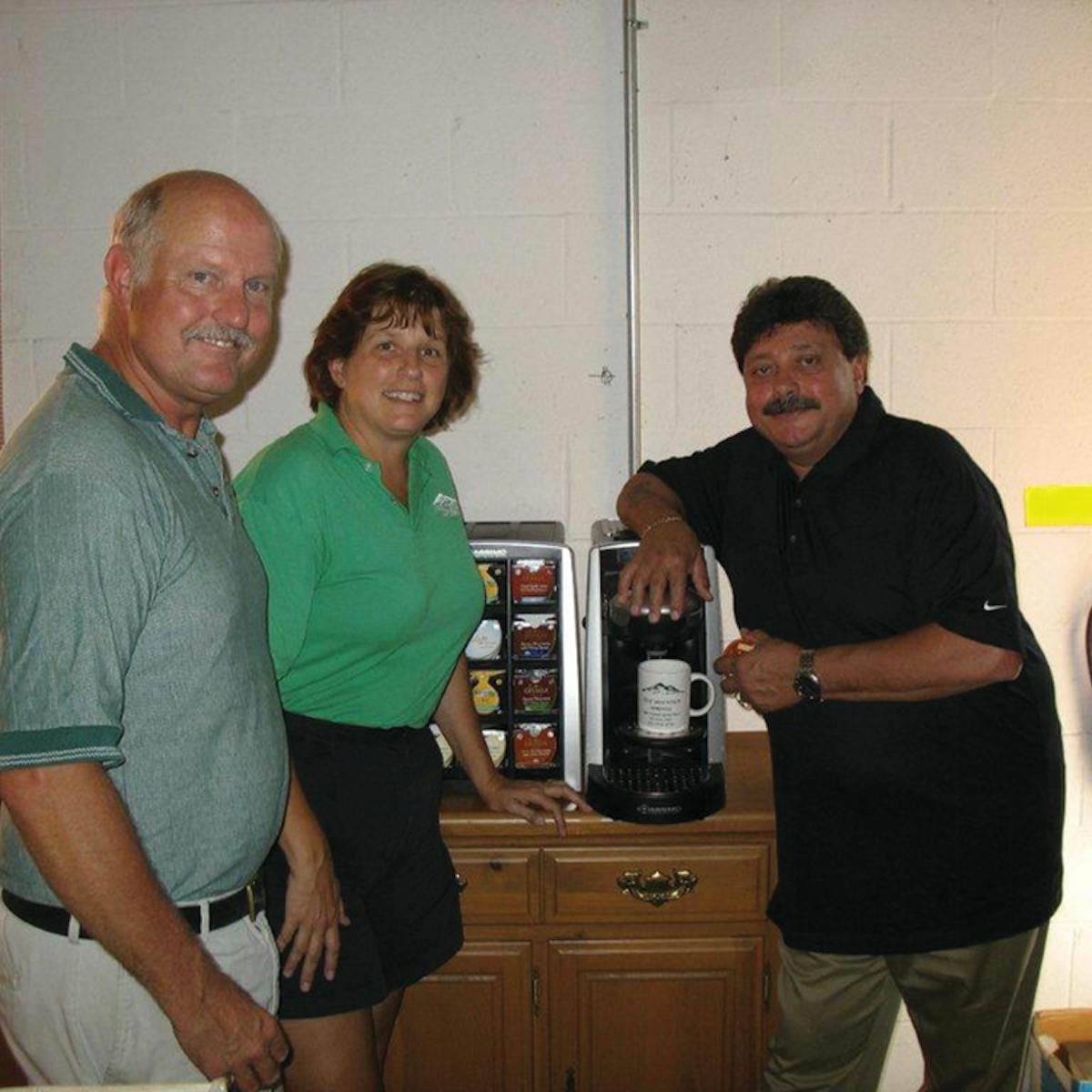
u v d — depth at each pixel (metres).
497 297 2.02
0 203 2.02
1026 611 2.05
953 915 1.48
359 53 1.97
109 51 1.98
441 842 1.60
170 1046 1.10
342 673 1.44
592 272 2.01
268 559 1.35
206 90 1.98
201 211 1.08
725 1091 1.74
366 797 1.44
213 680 1.08
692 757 1.74
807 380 1.46
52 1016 1.07
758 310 1.51
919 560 1.44
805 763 1.53
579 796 1.70
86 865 0.94
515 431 2.05
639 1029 1.72
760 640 1.55
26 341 2.04
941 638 1.39
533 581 1.74
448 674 1.57
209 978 1.02
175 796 1.06
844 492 1.48
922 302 2.00
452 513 1.57
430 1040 1.74
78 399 1.02
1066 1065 1.94
